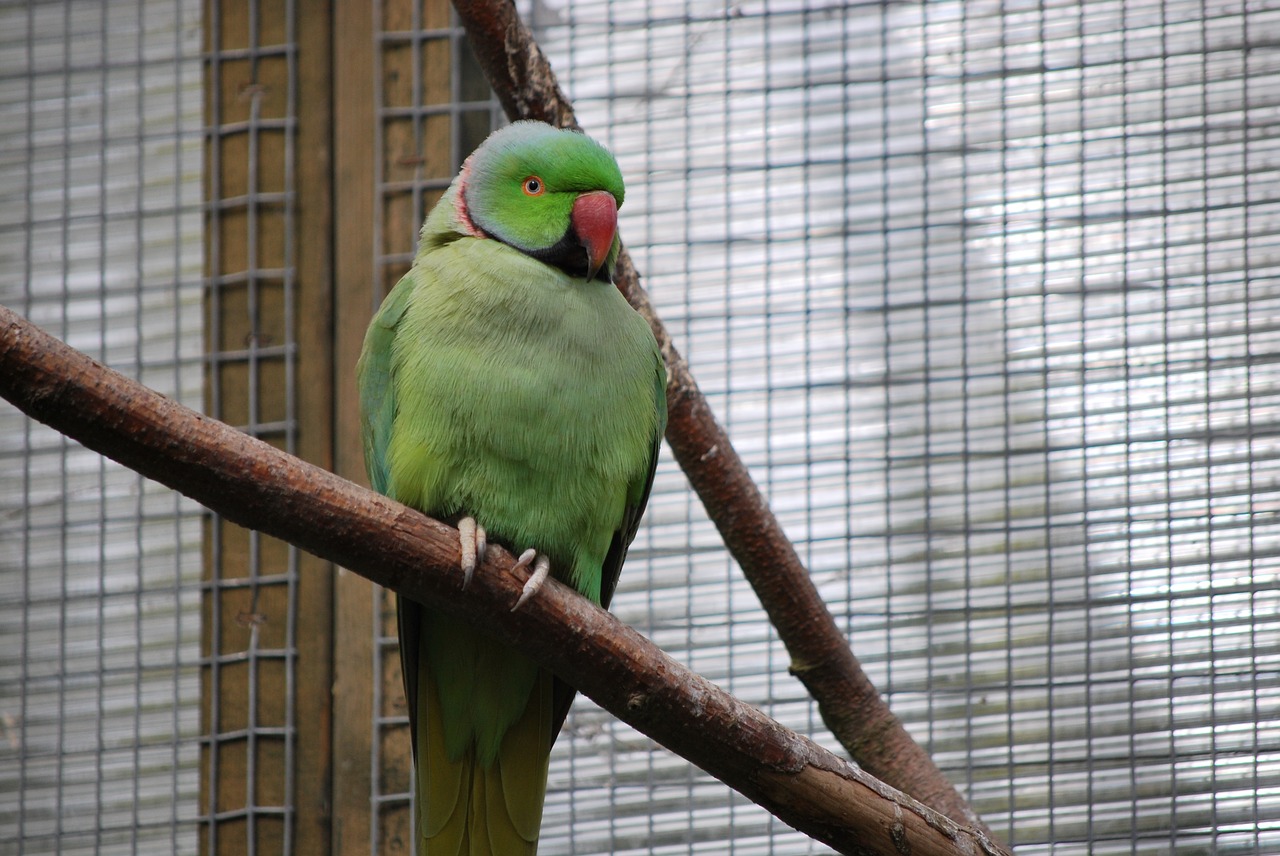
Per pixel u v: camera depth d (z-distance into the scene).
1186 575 8.34
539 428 6.71
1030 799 8.20
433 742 7.21
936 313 8.78
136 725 8.30
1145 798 8.13
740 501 7.26
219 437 5.37
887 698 8.39
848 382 8.76
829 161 8.93
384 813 7.78
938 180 8.88
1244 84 8.77
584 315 6.93
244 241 8.57
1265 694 8.16
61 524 8.58
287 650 8.04
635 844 8.36
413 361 6.84
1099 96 8.84
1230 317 8.58
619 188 7.24
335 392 8.34
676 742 5.85
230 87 8.76
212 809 7.91
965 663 8.41
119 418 5.19
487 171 7.29
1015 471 8.59
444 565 5.78
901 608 8.50
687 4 9.12
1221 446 8.45
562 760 8.48
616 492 7.08
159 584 8.48
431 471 6.73
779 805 5.80
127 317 8.76
